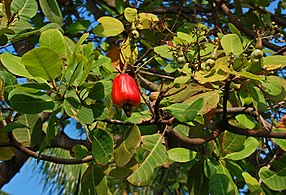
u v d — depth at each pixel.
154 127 1.70
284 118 1.79
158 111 1.60
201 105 1.55
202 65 1.81
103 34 1.99
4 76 1.60
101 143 1.57
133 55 1.94
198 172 1.78
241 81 1.70
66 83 1.54
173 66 1.88
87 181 1.70
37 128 1.68
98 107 1.57
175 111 1.57
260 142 1.93
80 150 1.81
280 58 1.67
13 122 1.65
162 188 3.37
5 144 1.70
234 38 1.66
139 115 1.61
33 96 1.53
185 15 2.62
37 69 1.48
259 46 1.66
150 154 1.64
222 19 2.63
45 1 1.95
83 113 1.52
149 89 2.16
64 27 2.76
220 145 1.80
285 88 1.68
